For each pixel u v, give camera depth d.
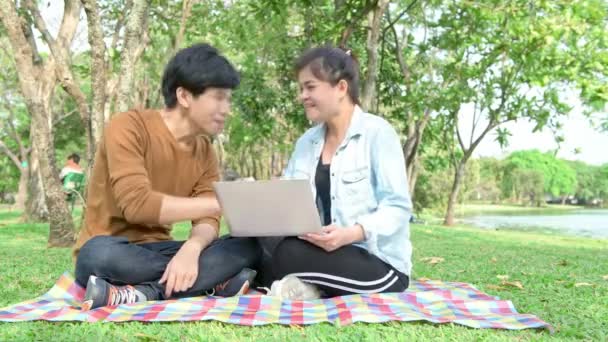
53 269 4.69
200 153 3.37
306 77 3.33
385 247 3.23
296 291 3.11
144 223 3.01
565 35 9.84
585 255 7.46
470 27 12.81
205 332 2.38
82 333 2.34
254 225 3.05
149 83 17.78
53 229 7.51
